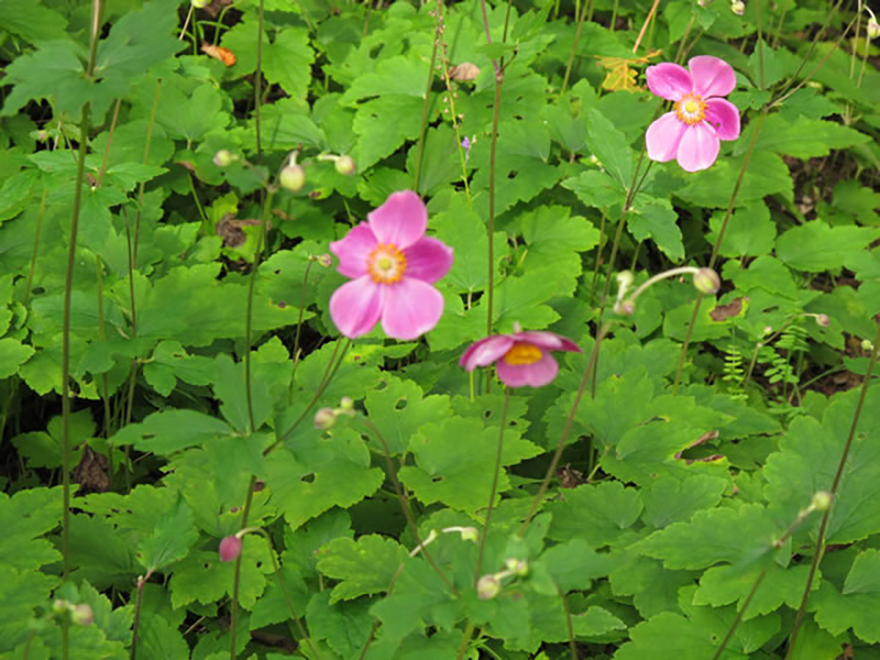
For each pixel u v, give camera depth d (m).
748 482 1.20
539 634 1.10
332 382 1.21
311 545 1.16
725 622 1.13
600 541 1.16
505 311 1.25
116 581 1.15
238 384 1.02
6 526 1.13
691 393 1.30
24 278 1.29
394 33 1.50
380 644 1.05
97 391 1.24
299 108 1.45
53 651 1.08
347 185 1.38
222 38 1.50
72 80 0.98
